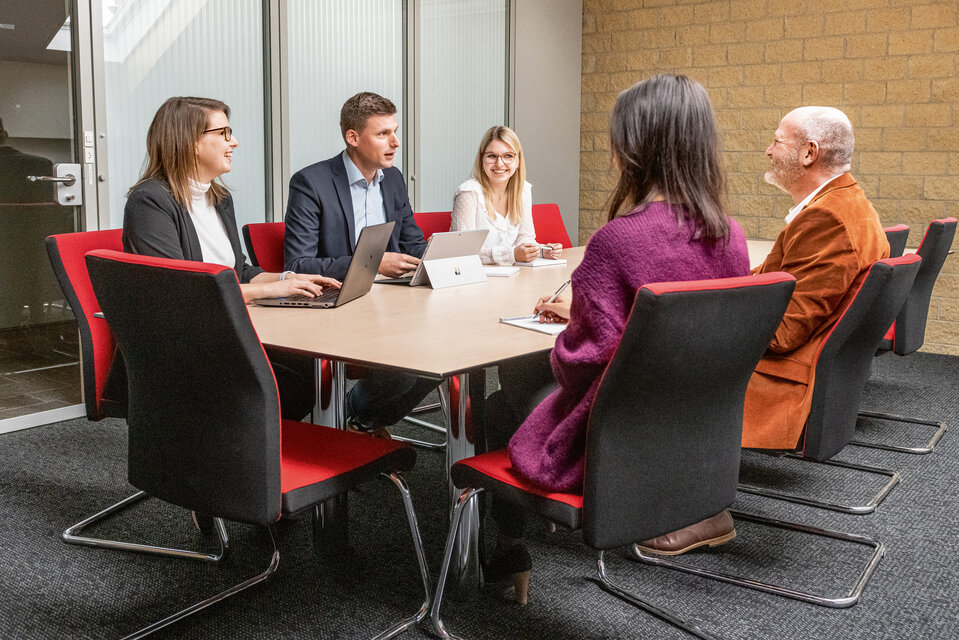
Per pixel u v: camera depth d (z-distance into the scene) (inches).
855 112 202.1
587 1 236.8
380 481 112.3
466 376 74.7
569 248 156.9
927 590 83.3
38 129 133.9
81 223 141.0
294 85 172.2
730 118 218.7
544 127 230.1
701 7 218.5
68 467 117.0
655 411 56.1
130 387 65.5
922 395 161.2
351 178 121.5
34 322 136.0
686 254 57.1
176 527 97.7
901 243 127.8
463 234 106.7
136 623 76.0
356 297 94.1
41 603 79.6
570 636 73.7
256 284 90.4
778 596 81.7
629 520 57.3
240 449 59.9
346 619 76.4
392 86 192.1
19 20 129.6
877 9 196.1
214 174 99.3
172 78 152.3
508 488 63.5
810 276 88.4
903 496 109.0
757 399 90.0
